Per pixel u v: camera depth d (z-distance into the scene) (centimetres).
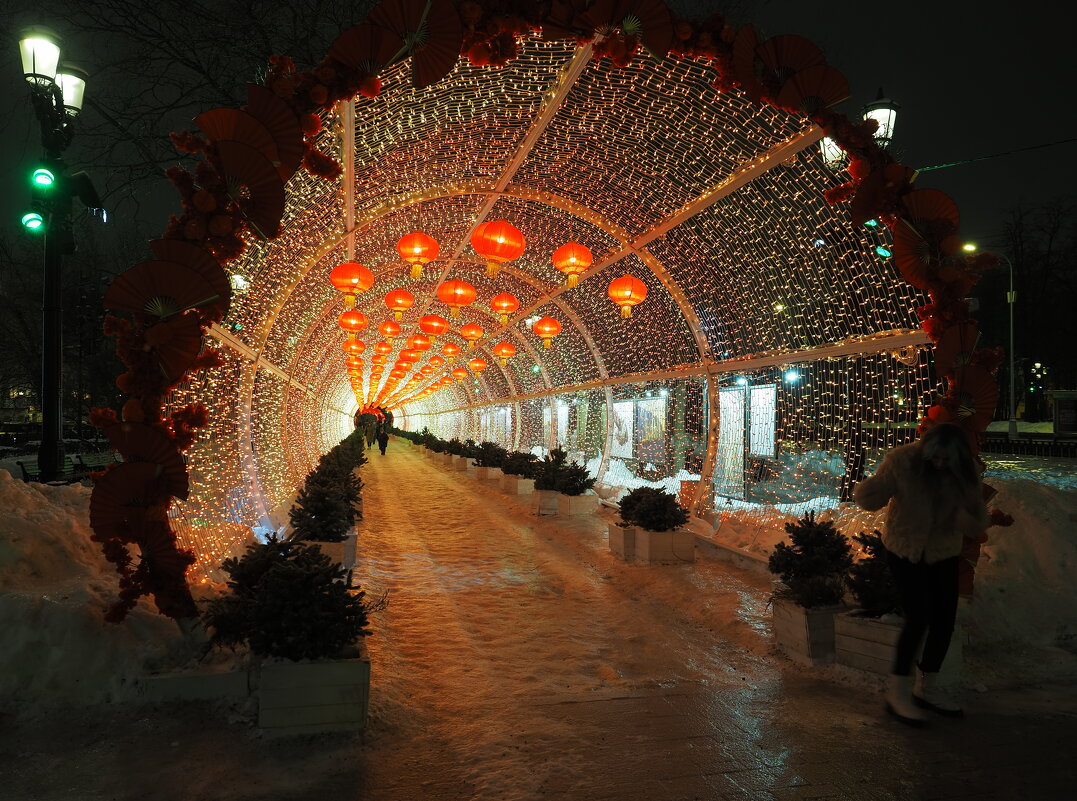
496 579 634
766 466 844
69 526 417
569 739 302
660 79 549
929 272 432
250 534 674
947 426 332
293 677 299
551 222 922
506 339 1816
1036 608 436
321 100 355
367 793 254
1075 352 2667
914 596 325
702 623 490
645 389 1217
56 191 693
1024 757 285
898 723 318
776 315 745
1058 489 549
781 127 538
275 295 730
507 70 552
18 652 315
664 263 838
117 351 338
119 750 279
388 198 753
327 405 2469
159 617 355
